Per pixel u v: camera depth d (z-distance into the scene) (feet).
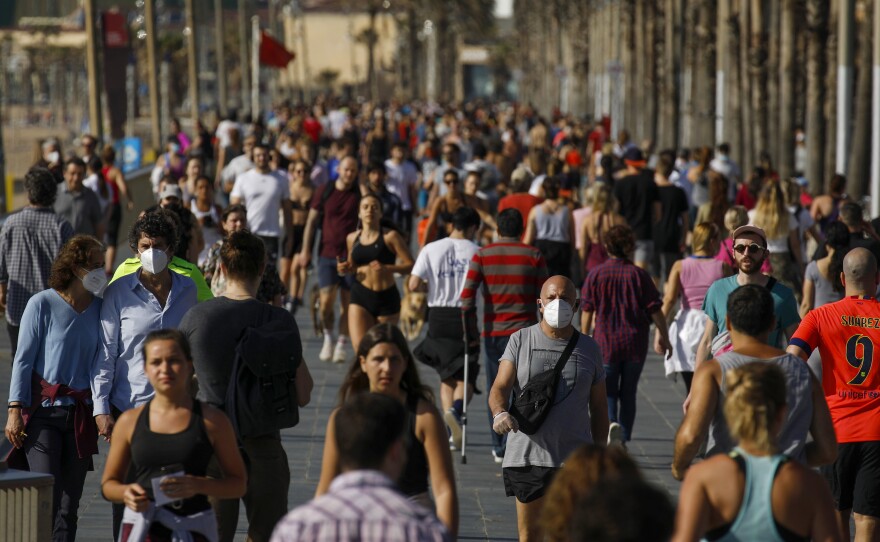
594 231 156.15
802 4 315.17
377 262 133.39
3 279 106.63
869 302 82.79
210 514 66.08
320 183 238.68
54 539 83.56
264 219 181.98
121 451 65.51
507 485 85.61
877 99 240.32
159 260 81.97
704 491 54.95
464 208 124.36
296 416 77.25
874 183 241.14
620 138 356.38
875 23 241.55
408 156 254.27
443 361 122.11
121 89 383.04
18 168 631.97
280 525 46.68
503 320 114.83
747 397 55.16
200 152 267.39
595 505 39.14
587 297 115.65
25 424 82.74
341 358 163.73
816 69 294.66
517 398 83.87
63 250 82.89
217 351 76.79
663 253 193.47
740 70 376.27
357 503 46.47
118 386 83.46
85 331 83.25
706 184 229.45
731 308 68.54
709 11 421.18
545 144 397.39
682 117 589.73
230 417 75.41
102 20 380.17
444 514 62.13
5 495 68.95
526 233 157.48
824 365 82.99
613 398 115.75
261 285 92.58
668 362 116.47
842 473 82.94
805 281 119.96
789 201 168.76
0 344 174.09
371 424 48.29
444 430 64.03
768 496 54.39
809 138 296.51
